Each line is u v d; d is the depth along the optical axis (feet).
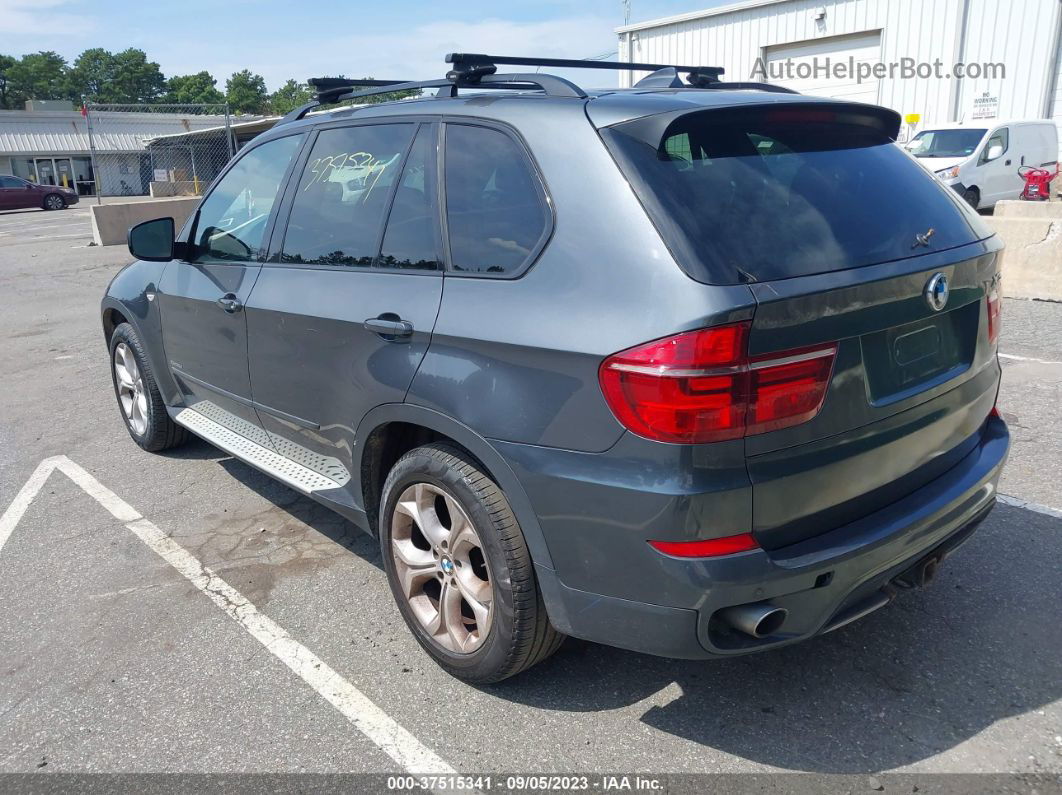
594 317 7.45
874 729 8.59
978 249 8.87
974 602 10.71
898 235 8.23
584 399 7.47
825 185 8.25
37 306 37.27
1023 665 9.49
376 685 9.63
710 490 6.98
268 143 12.87
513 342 7.96
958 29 58.13
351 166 10.91
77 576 12.39
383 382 9.43
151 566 12.61
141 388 16.88
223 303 12.38
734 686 9.35
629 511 7.27
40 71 386.93
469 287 8.72
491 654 8.87
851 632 10.23
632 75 76.13
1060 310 26.71
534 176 8.45
